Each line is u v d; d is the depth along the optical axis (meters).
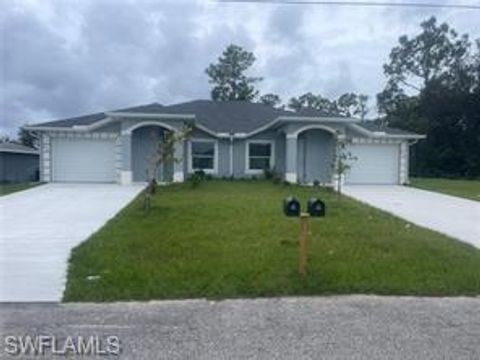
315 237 11.52
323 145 30.58
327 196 21.75
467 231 13.62
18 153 41.09
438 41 55.31
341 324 6.47
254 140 31.16
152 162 21.22
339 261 9.26
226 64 65.62
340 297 7.63
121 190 23.95
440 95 49.34
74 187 25.56
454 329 6.32
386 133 30.44
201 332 6.18
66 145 28.70
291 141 28.92
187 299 7.50
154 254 9.79
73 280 8.26
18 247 10.99
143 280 8.12
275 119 29.94
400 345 5.80
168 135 22.05
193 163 30.72
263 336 6.05
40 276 8.70
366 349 5.68
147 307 7.15
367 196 22.78
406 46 56.50
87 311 6.97
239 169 31.11
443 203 20.30
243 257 9.49
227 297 7.59
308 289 7.86
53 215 15.83
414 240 11.52
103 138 28.69
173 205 17.45
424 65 55.97
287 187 25.59
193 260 9.28
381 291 7.85
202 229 12.53
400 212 17.30
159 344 5.80
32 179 41.94
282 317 6.73
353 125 29.97
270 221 13.80
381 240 11.37
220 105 34.75
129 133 27.73
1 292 7.83
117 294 7.58
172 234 11.87
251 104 35.34
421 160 49.88
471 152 48.59
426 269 8.89
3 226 13.73
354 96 68.81
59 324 6.45
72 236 12.28
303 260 8.44
